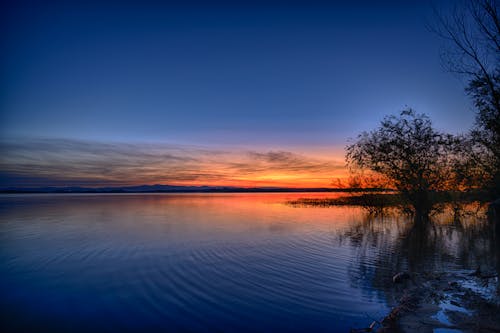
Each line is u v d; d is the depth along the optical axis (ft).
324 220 84.43
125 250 47.37
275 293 28.40
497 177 65.10
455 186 78.48
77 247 49.62
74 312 25.00
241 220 85.40
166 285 31.17
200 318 23.59
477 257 40.14
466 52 43.70
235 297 27.63
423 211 82.38
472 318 20.59
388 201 92.38
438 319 20.79
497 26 40.47
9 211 119.24
